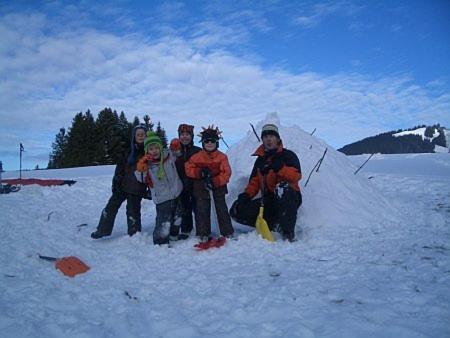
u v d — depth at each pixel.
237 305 3.26
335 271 3.95
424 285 3.45
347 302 3.19
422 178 10.63
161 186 5.37
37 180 12.44
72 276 4.20
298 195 5.44
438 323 2.76
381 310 2.97
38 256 4.81
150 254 4.93
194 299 3.42
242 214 5.75
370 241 5.04
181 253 4.93
